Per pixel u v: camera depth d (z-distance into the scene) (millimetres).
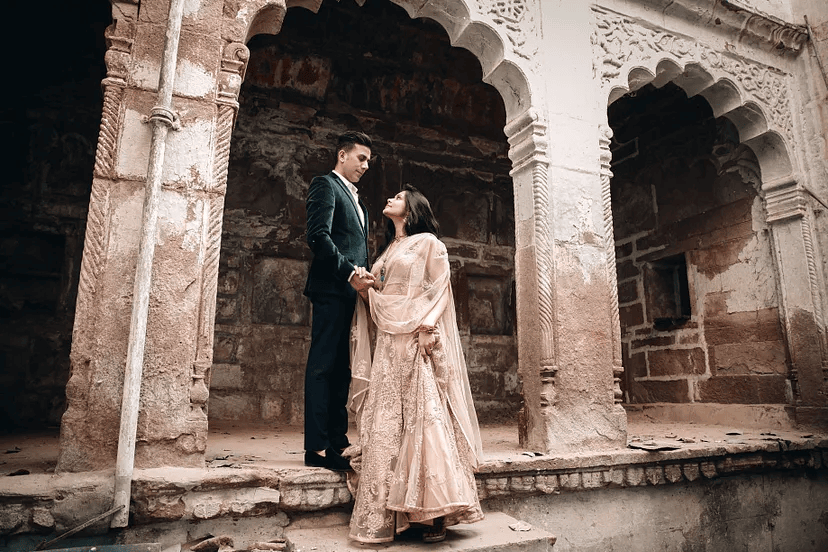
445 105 7184
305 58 6328
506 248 7465
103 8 5422
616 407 3668
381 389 2520
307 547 2320
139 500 2355
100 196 2670
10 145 5320
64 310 5293
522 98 3990
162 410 2578
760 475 4039
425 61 6746
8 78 5367
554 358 3568
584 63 4164
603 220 3965
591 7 4344
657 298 6582
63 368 5199
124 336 2600
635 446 3625
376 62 6602
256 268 6137
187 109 2887
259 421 5766
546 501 3258
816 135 5148
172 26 2820
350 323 2936
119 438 2361
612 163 7316
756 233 5441
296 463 2908
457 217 7262
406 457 2352
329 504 2617
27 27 5281
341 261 2693
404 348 2541
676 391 6137
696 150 6121
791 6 5434
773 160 5246
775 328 5191
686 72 4902
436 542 2375
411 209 2852
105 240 2645
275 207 6309
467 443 2486
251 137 6309
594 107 4129
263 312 6074
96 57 5680
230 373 5754
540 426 3500
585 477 3322
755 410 5238
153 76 2863
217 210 2857
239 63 3061
